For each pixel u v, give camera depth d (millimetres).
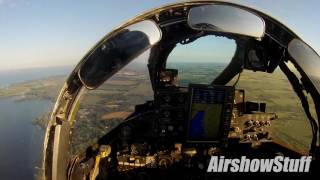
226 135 726
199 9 541
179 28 591
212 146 738
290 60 577
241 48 666
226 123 714
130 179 739
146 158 739
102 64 518
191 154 735
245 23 545
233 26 544
